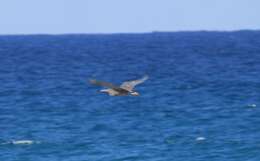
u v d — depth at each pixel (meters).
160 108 90.94
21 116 86.38
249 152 61.97
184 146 64.62
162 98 101.38
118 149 64.12
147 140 67.81
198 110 88.12
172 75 144.75
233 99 98.62
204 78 134.25
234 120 79.19
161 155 61.34
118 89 28.80
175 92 109.38
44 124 79.69
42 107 94.44
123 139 68.81
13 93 112.88
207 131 72.12
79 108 92.69
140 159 60.19
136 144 66.06
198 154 61.53
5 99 104.88
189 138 68.31
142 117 83.56
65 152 63.56
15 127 77.88
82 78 141.88
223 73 146.38
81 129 75.62
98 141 67.88
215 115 83.44
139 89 114.06
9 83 131.75
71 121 81.44
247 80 127.62
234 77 135.38
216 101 96.81
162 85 121.06
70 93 110.94
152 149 63.56
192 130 73.00
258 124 75.81
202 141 66.44
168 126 76.12
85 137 70.31
